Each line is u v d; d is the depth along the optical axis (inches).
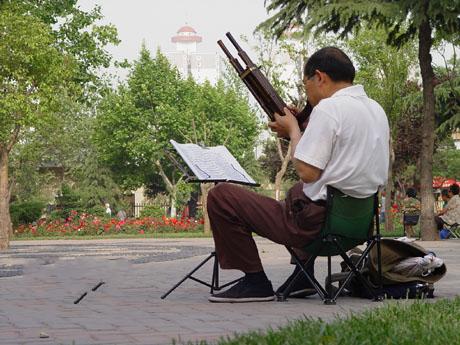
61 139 1963.6
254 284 288.0
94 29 1389.0
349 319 204.5
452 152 2642.7
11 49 954.1
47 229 1473.9
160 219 1510.8
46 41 968.3
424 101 954.7
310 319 212.2
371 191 276.5
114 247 880.9
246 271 287.4
